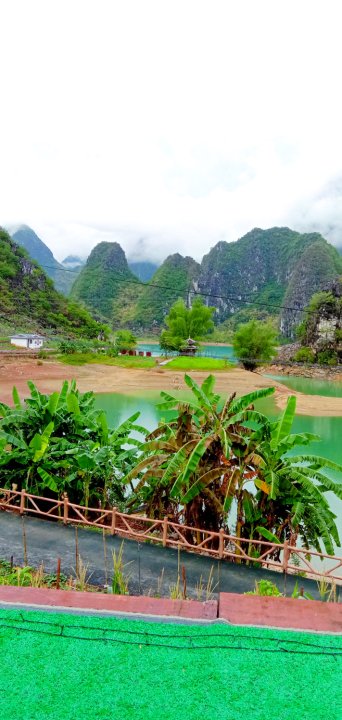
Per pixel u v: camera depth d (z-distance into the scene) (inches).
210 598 312.2
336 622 186.1
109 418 1162.0
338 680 159.0
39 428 505.4
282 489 412.2
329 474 748.0
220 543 364.5
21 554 361.4
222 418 425.7
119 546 385.7
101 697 152.6
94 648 173.0
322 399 1542.8
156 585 328.2
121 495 509.4
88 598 199.3
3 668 163.5
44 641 175.9
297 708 148.9
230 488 394.3
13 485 436.1
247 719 145.3
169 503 467.2
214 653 170.6
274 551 394.0
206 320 3326.8
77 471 467.8
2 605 194.5
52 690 155.1
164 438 479.5
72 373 2022.6
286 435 411.2
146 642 175.9
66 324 4114.2
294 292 6628.9
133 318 7731.3
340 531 534.6
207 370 2269.9
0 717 145.2
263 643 175.2
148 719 145.2
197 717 145.9
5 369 2001.7
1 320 3516.2
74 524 426.6
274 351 2785.4
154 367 2369.6
